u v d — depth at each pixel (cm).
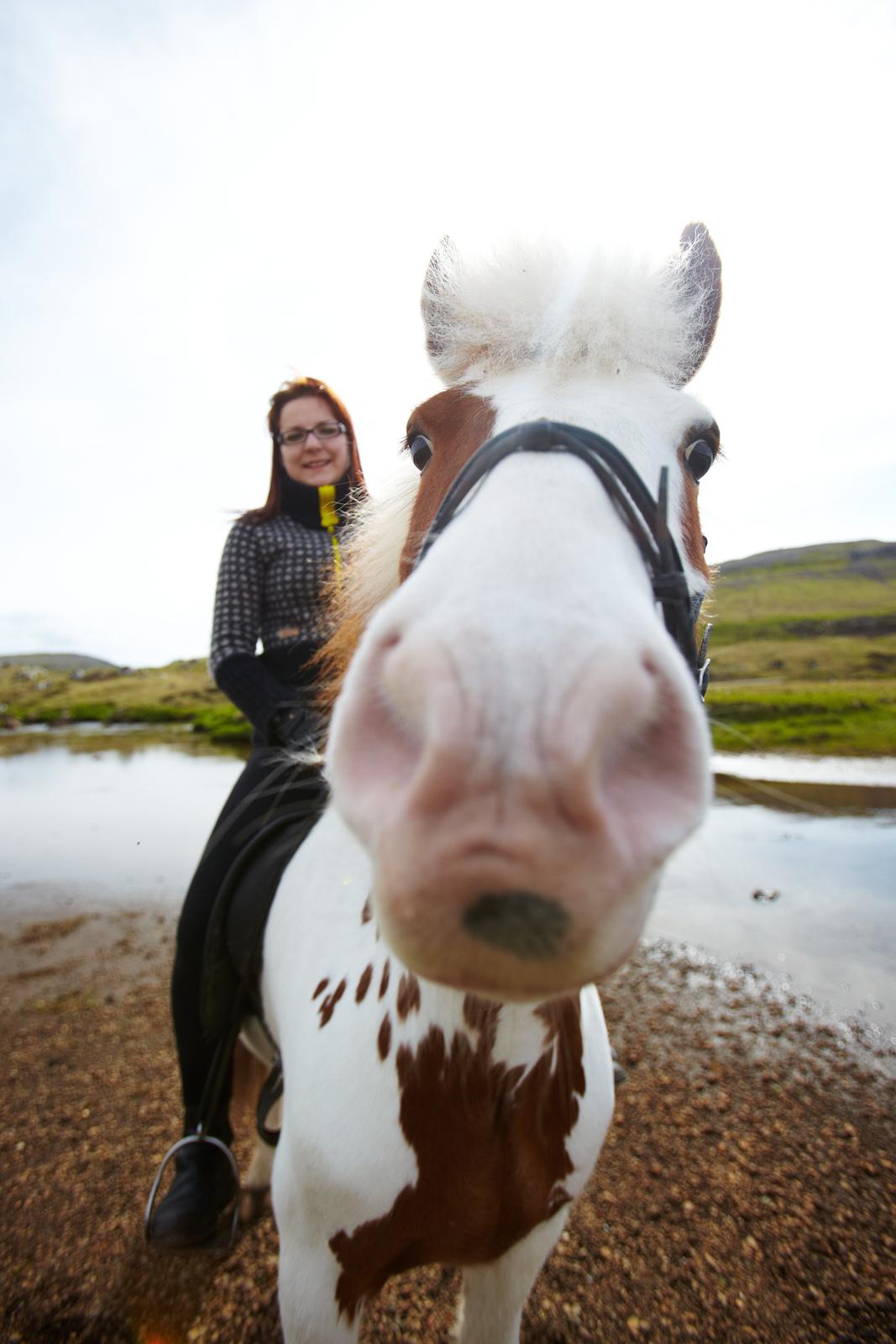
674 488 112
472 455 106
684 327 133
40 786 1219
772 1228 228
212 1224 169
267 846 178
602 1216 234
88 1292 211
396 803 56
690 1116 286
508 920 53
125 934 511
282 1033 142
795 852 608
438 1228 113
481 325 125
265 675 181
